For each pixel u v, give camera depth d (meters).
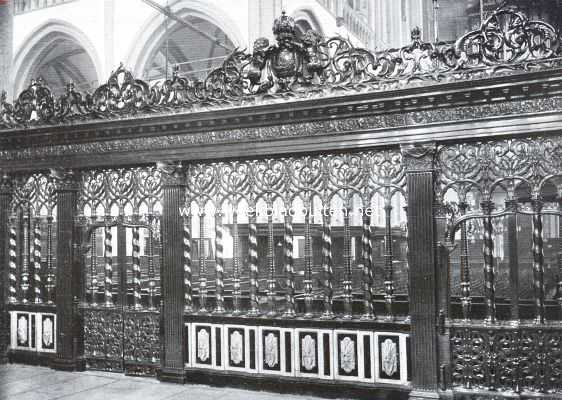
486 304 5.46
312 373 6.04
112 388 6.46
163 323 6.75
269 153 6.19
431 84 5.40
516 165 5.36
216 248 6.61
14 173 7.90
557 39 5.12
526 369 5.29
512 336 5.34
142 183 7.09
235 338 6.44
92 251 7.55
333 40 5.94
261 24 15.24
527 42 5.21
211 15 16.61
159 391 6.31
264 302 7.62
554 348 5.22
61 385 6.62
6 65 9.08
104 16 18.39
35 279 7.81
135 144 6.92
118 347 7.18
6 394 6.23
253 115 6.17
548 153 5.25
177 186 6.71
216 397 6.05
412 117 5.60
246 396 6.08
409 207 5.61
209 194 6.70
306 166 6.17
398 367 5.69
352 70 5.85
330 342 5.98
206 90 6.48
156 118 6.64
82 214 7.48
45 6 19.30
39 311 7.69
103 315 7.30
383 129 5.71
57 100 7.39
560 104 5.08
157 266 10.89
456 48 5.45
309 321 6.05
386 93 5.59
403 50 5.64
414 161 5.60
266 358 6.26
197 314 6.61
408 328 5.65
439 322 5.49
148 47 17.95
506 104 5.26
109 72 18.23
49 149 7.49
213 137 6.47
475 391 5.39
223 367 6.47
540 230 5.29
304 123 6.04
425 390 5.47
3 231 7.92
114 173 7.28
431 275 5.51
